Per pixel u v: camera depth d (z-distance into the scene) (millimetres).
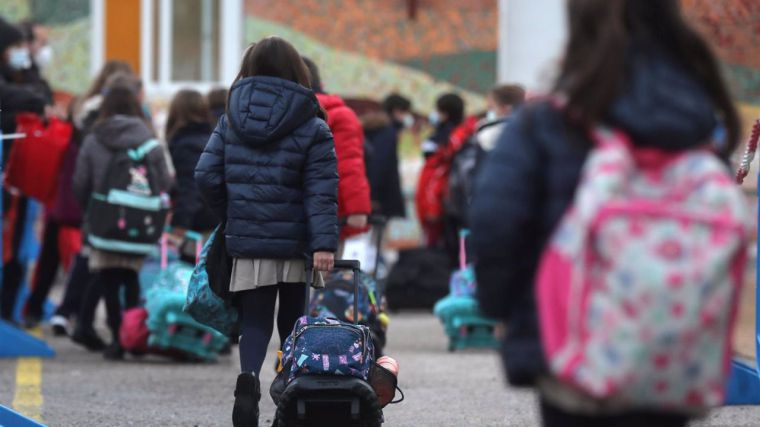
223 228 16859
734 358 21188
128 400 20844
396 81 44406
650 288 8508
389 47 44469
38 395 21234
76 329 26781
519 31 44125
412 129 44406
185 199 25609
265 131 16203
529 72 44094
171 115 25938
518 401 20812
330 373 15227
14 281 30422
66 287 29781
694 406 8727
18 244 30156
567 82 9102
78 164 25359
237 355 27312
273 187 16344
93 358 26203
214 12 45094
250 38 44844
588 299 8625
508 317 9219
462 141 33656
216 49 45188
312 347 15352
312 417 15523
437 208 36219
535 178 9039
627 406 8734
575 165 8906
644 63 9086
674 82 9047
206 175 16641
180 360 25781
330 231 16203
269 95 16297
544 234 9023
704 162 8883
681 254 8547
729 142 9422
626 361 8523
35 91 28859
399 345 28984
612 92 8906
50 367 24734
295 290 17047
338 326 15641
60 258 30375
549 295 8750
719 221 8617
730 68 43500
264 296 16719
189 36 45094
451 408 20125
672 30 9281
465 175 32656
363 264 20828
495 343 27828
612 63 8945
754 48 43406
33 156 28672
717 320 8633
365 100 44562
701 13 43562
